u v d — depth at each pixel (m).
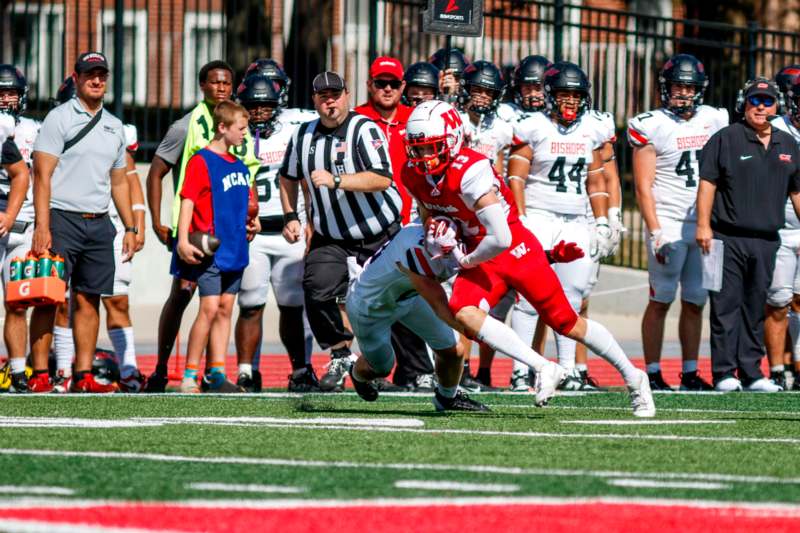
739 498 16.44
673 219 36.47
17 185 32.66
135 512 15.05
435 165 23.95
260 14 57.88
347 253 32.72
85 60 32.75
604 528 14.56
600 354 26.17
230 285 32.97
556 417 26.19
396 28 68.44
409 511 15.32
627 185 67.50
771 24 87.19
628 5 88.00
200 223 32.47
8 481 17.08
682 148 36.50
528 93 37.06
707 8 88.19
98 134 32.94
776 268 36.62
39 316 32.94
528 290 25.20
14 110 33.78
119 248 35.91
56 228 32.59
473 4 35.75
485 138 35.94
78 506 15.36
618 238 36.72
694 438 22.42
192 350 32.66
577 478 17.80
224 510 15.24
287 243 35.03
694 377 36.44
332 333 32.62
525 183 36.12
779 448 21.22
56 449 20.14
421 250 25.02
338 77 32.31
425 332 26.42
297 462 18.98
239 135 32.50
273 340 53.72
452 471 18.28
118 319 35.19
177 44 73.75
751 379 35.75
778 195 35.06
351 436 22.08
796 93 36.69
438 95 36.19
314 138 32.59
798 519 15.14
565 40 71.38
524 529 14.45
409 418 25.52
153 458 19.20
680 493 16.73
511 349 25.08
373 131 32.31
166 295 58.94
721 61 57.69
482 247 24.28
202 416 25.64
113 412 26.34
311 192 32.69
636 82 57.81
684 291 36.44
